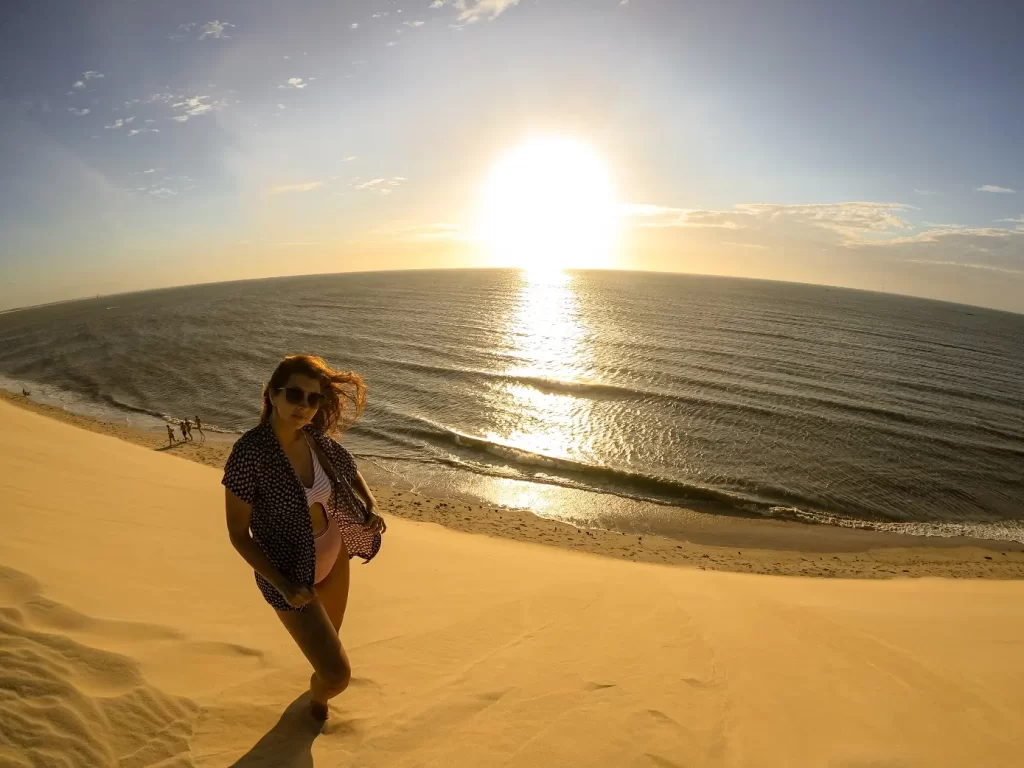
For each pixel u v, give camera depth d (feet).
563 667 11.04
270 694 8.89
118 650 9.36
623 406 126.52
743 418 120.16
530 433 106.32
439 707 8.75
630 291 617.62
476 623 13.88
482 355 191.52
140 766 6.85
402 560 28.19
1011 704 11.75
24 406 129.90
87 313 490.90
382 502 72.84
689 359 192.65
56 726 6.97
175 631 10.66
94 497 28.81
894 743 9.24
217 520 30.40
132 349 227.40
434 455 94.22
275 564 7.84
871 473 93.45
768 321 350.43
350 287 648.38
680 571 48.01
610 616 16.07
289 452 8.13
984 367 234.99
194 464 65.16
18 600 10.51
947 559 65.72
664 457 96.27
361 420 111.65
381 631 13.01
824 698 11.05
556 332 257.34
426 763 7.32
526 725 8.39
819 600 31.37
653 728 8.68
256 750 7.43
